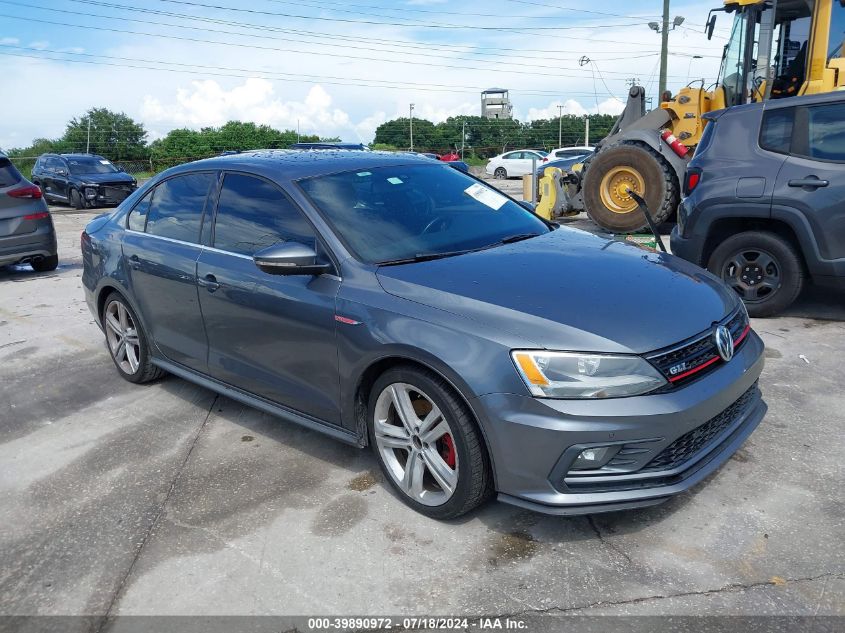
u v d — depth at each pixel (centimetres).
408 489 319
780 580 262
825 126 537
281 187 374
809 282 579
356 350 320
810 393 425
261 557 294
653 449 270
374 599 265
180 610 264
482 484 294
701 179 591
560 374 267
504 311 286
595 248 368
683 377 279
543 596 261
